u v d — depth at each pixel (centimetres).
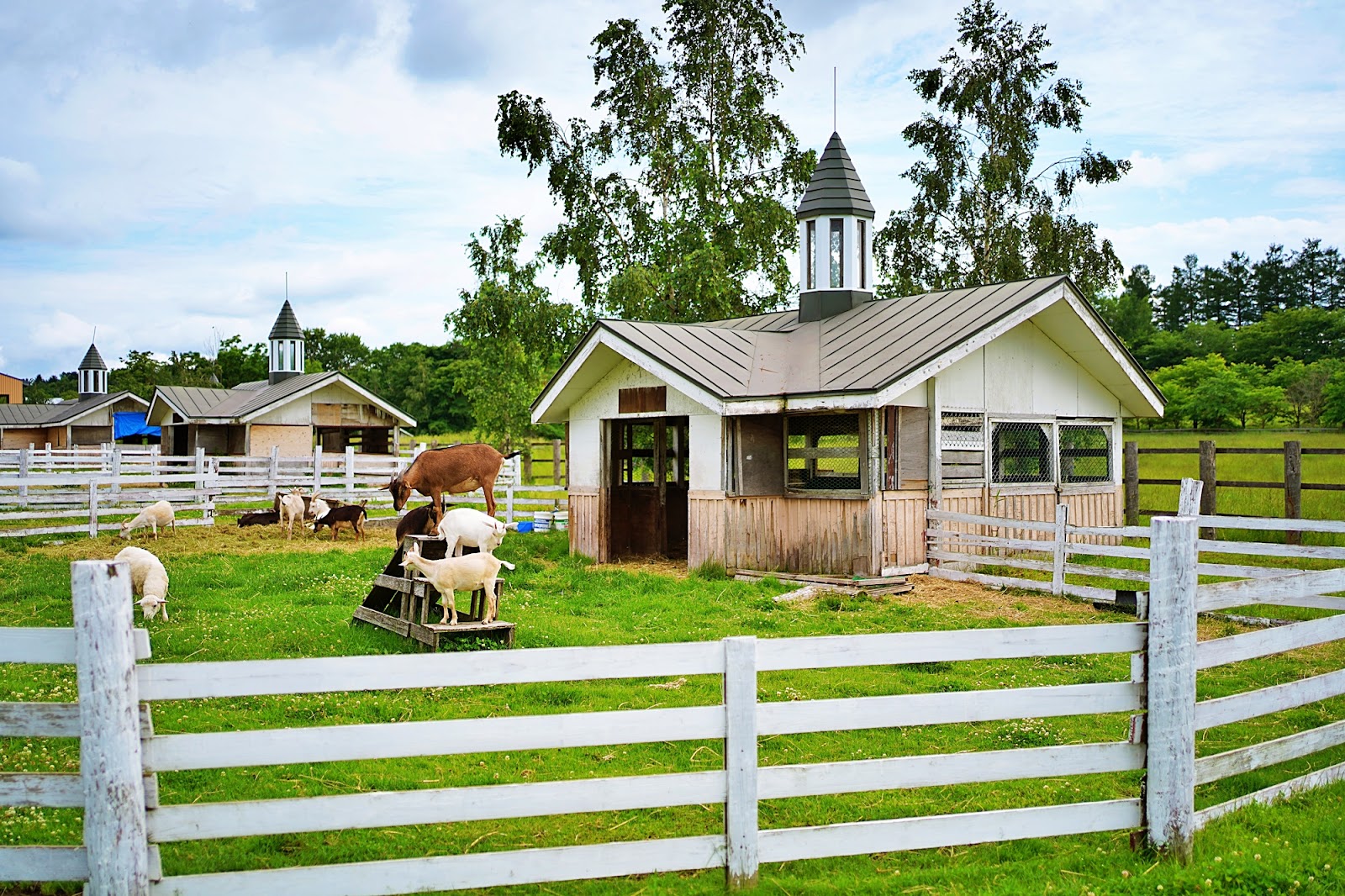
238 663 406
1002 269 3009
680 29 2959
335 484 2612
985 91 3017
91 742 386
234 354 7044
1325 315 5600
